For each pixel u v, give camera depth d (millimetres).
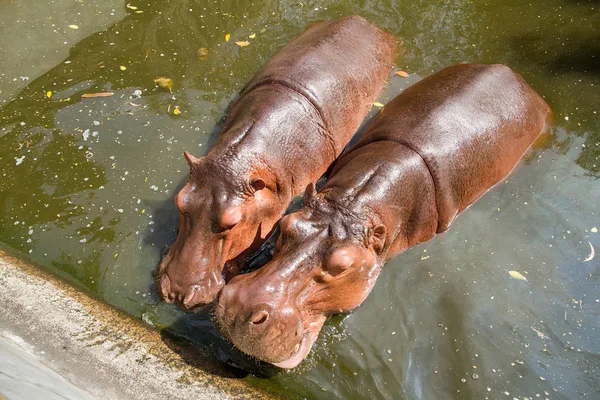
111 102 6664
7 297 5488
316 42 6465
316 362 5426
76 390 5043
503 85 6250
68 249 5855
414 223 5816
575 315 5609
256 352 5137
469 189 5984
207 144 6375
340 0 7602
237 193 5559
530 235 5941
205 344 5418
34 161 6293
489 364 5434
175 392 5145
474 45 7152
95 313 5480
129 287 5688
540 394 5336
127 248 5852
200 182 5562
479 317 5602
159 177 6188
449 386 5359
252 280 5211
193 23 7320
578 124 6539
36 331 5340
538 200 6102
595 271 5785
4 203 6082
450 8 7508
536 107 6379
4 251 5824
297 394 5297
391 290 5703
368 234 5430
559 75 6902
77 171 6234
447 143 5883
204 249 5500
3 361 4836
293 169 5961
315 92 6137
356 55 6527
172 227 5926
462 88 6148
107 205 6051
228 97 6691
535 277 5762
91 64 6949
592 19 7383
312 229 5324
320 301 5344
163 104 6648
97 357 5250
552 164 6281
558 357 5457
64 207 6051
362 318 5594
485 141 6000
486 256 5852
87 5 7465
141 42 7137
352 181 5629
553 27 7320
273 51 7055
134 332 5414
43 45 7102
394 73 6875
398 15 7426
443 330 5559
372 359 5445
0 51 7023
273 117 5941
